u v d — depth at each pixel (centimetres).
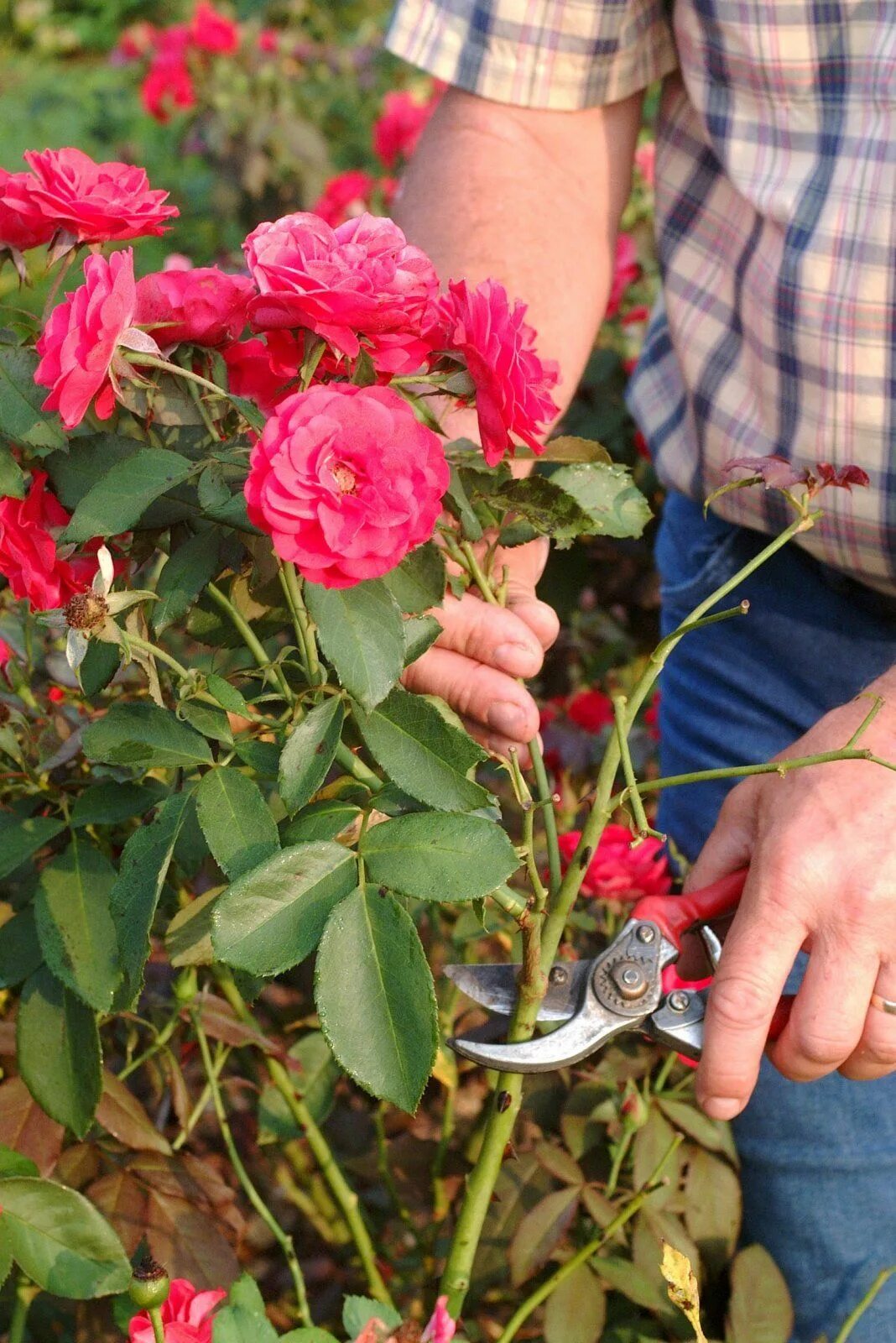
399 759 80
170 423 88
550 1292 128
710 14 130
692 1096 142
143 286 86
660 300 163
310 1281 174
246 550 90
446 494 93
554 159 142
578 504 96
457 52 140
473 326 82
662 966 99
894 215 120
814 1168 139
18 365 90
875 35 121
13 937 100
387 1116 171
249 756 87
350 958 74
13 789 109
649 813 231
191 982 128
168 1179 117
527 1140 155
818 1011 92
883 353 123
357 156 498
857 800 95
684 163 141
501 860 76
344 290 75
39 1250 93
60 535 92
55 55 903
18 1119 109
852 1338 140
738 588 149
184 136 406
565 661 260
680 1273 90
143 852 82
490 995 98
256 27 459
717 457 142
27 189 86
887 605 140
